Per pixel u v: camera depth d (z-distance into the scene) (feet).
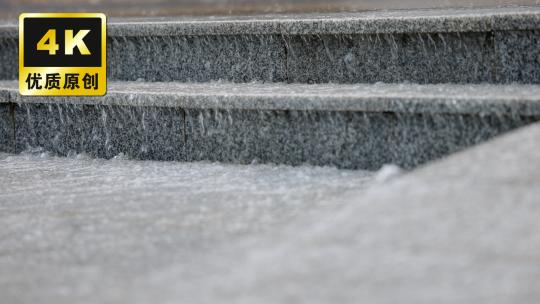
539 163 17.34
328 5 46.88
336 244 15.19
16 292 15.67
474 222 15.30
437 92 25.07
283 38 29.94
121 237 19.15
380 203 16.69
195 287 14.67
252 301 13.35
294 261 14.74
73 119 29.50
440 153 24.03
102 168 27.32
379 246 14.85
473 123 23.54
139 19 38.29
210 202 21.97
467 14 27.71
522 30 26.43
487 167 17.58
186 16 43.09
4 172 27.14
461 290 13.08
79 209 21.93
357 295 13.16
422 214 15.88
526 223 15.02
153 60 32.37
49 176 26.30
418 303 12.77
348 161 25.27
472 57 27.22
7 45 34.63
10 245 18.90
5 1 55.31
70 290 15.61
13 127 30.66
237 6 50.31
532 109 22.77
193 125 27.48
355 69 28.94
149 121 28.17
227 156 27.04
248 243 17.01
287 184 23.65
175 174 25.80
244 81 30.86
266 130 26.32
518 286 13.07
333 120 25.31
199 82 31.60
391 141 24.62
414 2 42.88
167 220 20.39
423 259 14.20
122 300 14.74
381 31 28.19
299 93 26.18
